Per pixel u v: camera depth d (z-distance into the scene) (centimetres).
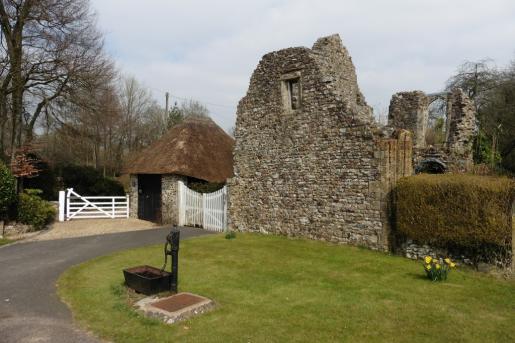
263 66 1451
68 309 696
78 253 1193
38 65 2048
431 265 874
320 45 1409
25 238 1482
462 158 1470
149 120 4688
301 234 1330
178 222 1809
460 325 615
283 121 1382
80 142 2538
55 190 2577
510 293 771
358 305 700
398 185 1070
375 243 1133
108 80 2402
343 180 1209
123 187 3016
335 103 1230
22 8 1962
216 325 609
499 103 2762
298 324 615
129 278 780
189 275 896
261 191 1459
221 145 2128
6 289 818
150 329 593
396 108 1777
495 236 876
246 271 931
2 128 2108
